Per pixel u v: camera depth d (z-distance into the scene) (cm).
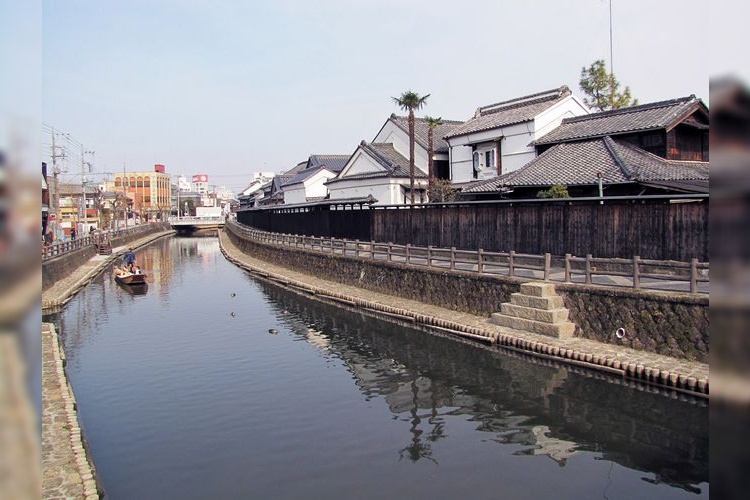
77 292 3356
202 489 975
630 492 906
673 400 1217
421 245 2741
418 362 1705
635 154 2323
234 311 2698
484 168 3394
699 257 1584
